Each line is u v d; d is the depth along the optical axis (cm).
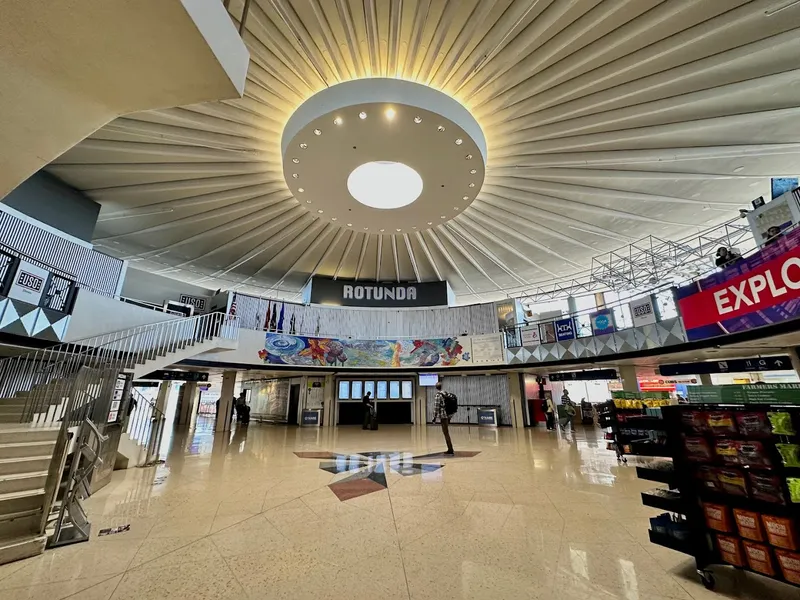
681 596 234
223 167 956
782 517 230
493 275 1769
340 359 1570
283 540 330
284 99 772
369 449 898
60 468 342
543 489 502
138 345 934
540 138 866
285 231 1331
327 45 654
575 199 1114
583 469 638
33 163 210
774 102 711
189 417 1995
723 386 285
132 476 595
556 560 287
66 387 641
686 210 1143
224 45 172
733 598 231
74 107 185
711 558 253
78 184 985
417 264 1686
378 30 647
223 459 754
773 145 814
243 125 830
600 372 1532
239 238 1352
